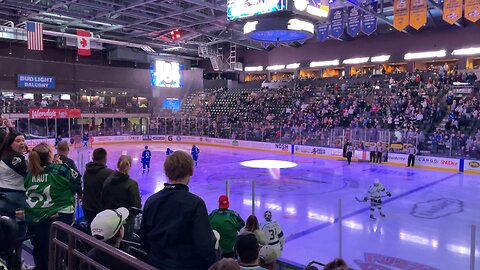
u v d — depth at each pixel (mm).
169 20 36094
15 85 41062
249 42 45688
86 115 42375
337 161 31516
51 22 37500
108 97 48375
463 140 27062
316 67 46938
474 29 35938
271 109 43031
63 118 42188
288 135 36531
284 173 25438
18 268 4102
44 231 4855
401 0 24156
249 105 45500
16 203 5184
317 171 26359
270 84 48312
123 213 3721
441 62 39812
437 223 14258
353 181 22719
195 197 3248
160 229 3211
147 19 34812
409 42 40000
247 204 16969
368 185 21484
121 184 5336
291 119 39781
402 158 29297
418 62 40406
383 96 36406
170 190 3285
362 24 28547
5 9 33344
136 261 2617
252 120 42875
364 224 14047
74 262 3332
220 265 2461
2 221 3920
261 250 5688
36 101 40531
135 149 38188
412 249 11523
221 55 49906
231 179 23203
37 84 42312
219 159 32188
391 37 41125
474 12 21625
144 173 24766
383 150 29859
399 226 13836
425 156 28156
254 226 6320
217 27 39594
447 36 37500
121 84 49250
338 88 41344
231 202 17312
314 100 41406
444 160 27344
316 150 34281
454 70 35438
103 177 5785
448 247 11727
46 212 4824
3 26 31906
